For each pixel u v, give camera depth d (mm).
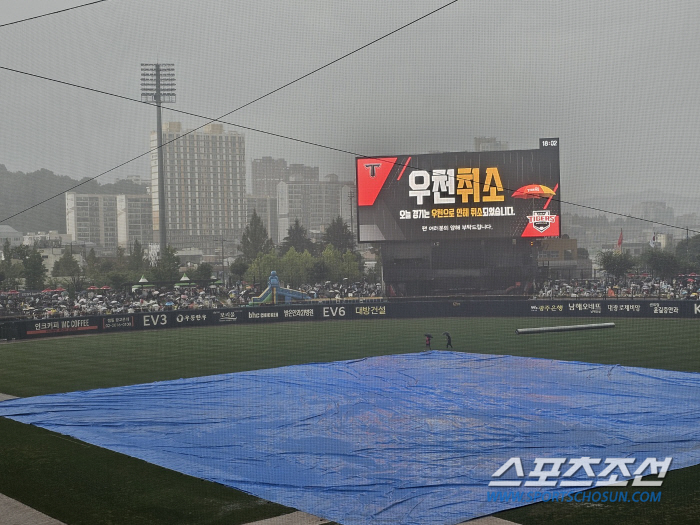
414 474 13500
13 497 13062
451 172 60312
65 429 18594
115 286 86812
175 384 25156
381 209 61375
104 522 11547
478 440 15992
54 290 88438
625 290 67062
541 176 59125
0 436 18109
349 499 12219
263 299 69188
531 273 62500
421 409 19531
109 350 38031
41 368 31312
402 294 63688
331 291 81500
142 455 15766
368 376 25828
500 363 28750
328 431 17172
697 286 69250
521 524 10922
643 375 24984
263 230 118562
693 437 16062
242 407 20484
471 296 61938
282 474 13820
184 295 76438
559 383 23500
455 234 60625
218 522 11383
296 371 27594
